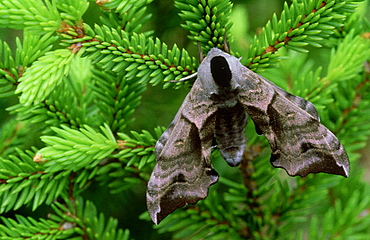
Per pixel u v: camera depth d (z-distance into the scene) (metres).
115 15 0.33
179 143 0.33
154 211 0.33
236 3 0.39
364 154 0.43
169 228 0.35
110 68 0.33
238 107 0.33
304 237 0.41
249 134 0.36
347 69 0.34
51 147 0.32
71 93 0.34
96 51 0.32
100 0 0.32
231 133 0.33
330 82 0.34
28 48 0.32
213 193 0.35
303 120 0.33
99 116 0.34
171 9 0.37
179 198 0.33
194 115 0.33
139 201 0.38
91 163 0.33
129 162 0.33
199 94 0.33
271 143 0.33
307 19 0.32
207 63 0.33
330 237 0.34
